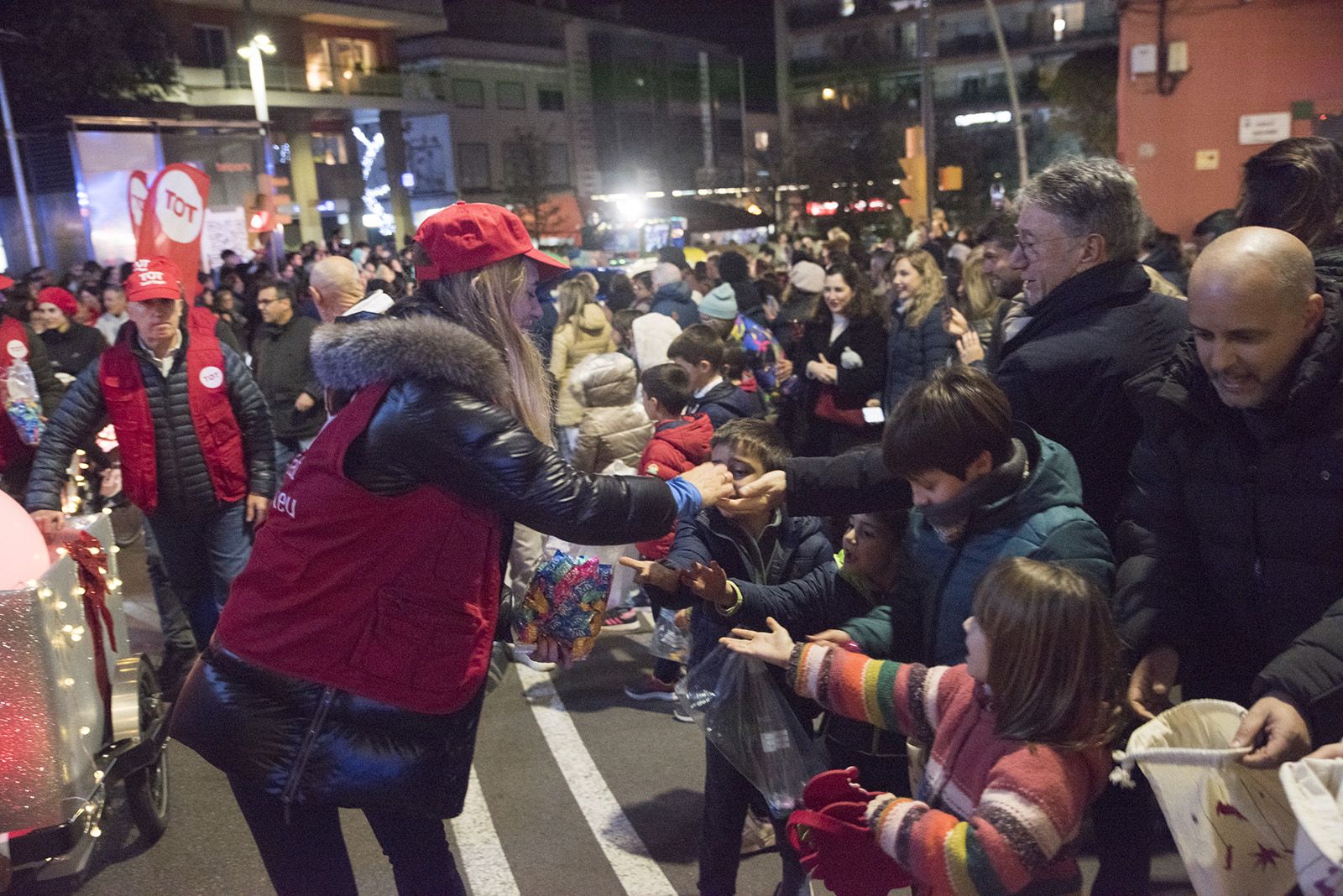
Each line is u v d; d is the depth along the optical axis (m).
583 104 48.78
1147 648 2.29
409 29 38.53
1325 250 2.22
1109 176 2.71
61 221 25.22
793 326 8.09
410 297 2.29
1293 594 2.11
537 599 2.61
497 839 3.76
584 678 5.27
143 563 7.56
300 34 35.19
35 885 3.54
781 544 3.03
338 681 2.11
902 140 38.53
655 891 3.39
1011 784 1.83
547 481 2.02
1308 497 2.05
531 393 2.27
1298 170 2.41
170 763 4.52
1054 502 2.20
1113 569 2.18
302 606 2.11
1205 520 2.26
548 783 4.19
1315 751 1.85
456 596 2.13
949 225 36.72
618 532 2.10
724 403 4.89
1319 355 1.97
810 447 6.80
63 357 9.48
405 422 2.01
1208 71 9.03
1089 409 2.68
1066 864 1.94
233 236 21.09
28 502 4.46
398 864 2.42
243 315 16.09
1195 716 1.96
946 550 2.27
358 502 2.06
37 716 2.84
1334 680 1.84
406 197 40.19
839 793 2.03
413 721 2.14
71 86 26.02
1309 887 1.52
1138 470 2.41
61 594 3.02
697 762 4.33
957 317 5.18
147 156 25.17
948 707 2.07
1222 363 1.99
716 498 2.33
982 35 51.66
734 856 2.98
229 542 5.00
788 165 40.25
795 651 2.28
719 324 7.04
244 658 2.15
